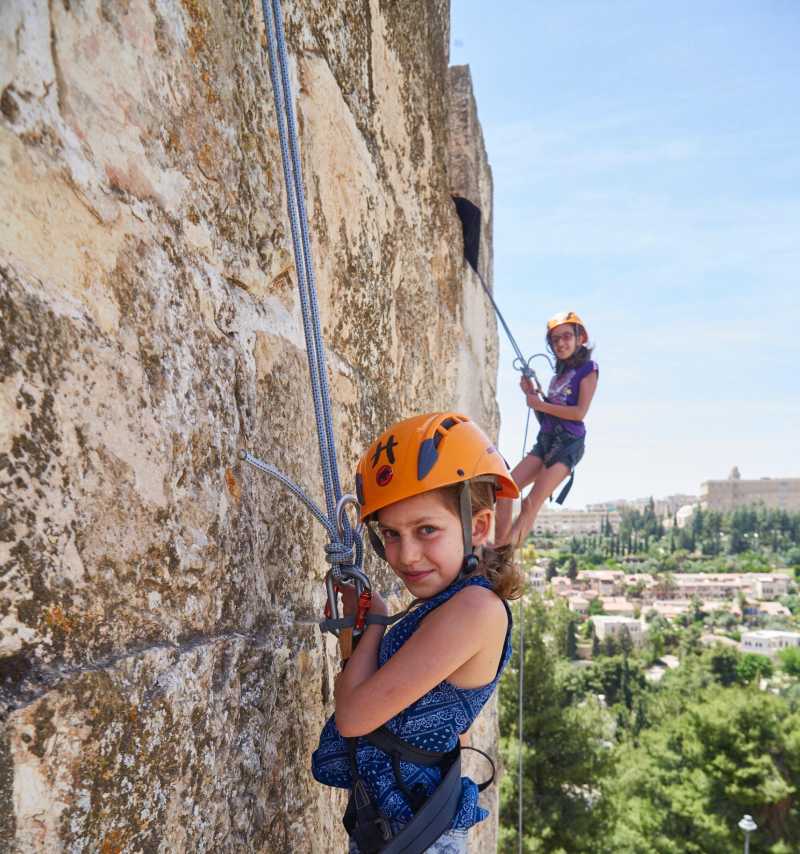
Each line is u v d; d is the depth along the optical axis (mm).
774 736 24078
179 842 1028
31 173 804
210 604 1173
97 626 878
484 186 5688
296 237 1451
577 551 188000
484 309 5746
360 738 1414
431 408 3588
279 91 1574
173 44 1120
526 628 23016
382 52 2559
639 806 26172
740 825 22375
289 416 1624
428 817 1298
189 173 1171
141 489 981
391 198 2725
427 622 1356
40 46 824
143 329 1011
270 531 1476
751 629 110938
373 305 2453
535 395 4590
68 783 807
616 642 90938
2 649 740
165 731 995
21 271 782
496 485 1621
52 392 815
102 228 929
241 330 1374
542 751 22016
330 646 1877
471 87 4734
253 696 1325
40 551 788
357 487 1519
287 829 1490
